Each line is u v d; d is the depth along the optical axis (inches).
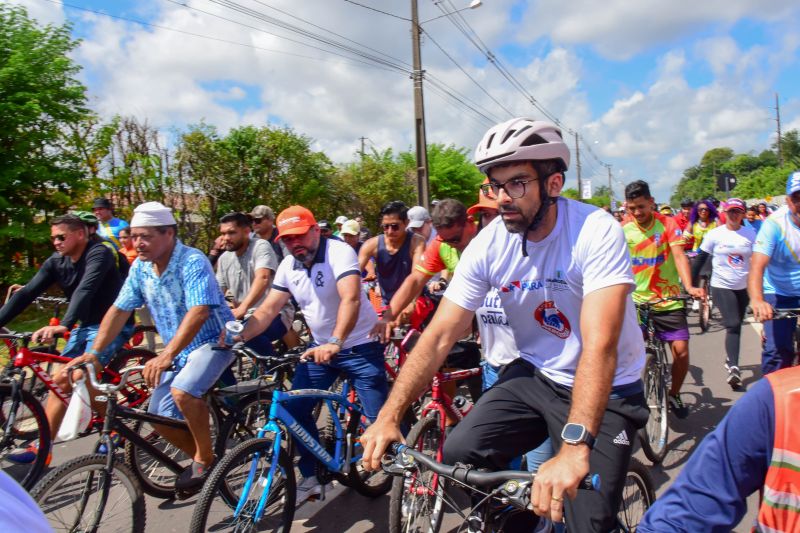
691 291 176.9
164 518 139.6
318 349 128.0
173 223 135.3
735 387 214.4
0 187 400.2
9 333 160.7
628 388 83.6
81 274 175.6
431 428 130.3
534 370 89.4
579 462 59.8
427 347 84.3
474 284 87.7
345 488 155.2
